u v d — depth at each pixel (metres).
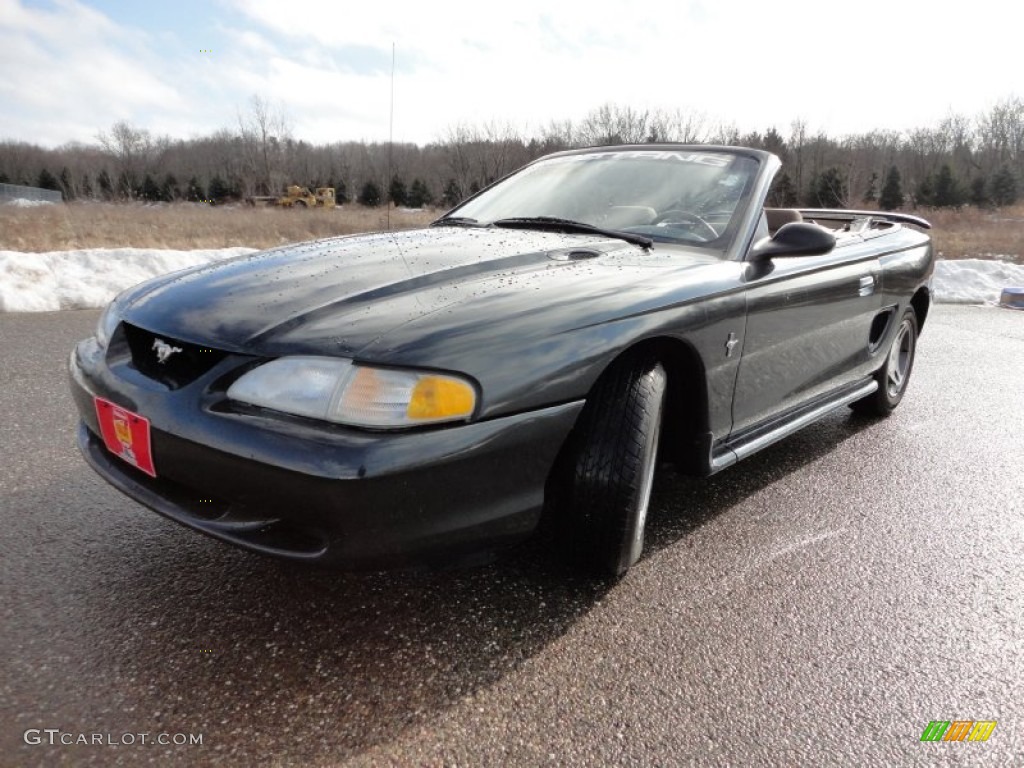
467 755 1.43
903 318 3.72
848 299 2.99
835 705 1.64
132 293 2.17
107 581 1.98
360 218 24.83
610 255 2.29
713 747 1.49
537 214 2.84
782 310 2.51
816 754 1.49
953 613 2.06
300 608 1.89
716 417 2.29
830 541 2.47
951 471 3.20
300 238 16.52
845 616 2.02
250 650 1.71
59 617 1.80
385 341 1.60
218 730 1.46
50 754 1.36
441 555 1.66
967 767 1.48
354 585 2.01
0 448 2.88
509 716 1.55
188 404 1.65
